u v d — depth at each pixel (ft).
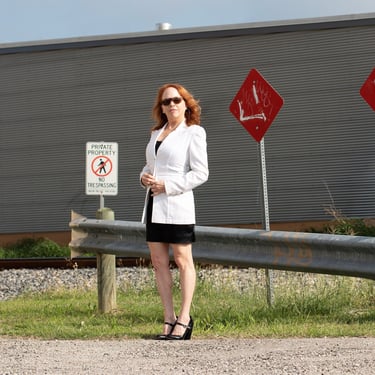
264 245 30.17
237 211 103.76
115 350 23.75
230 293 41.27
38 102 112.27
